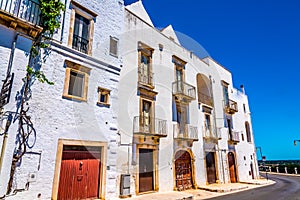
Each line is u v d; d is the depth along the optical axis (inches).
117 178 362.6
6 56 251.3
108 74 384.2
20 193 241.3
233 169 731.4
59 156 287.3
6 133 233.3
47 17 305.6
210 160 636.1
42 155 270.1
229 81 868.6
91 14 387.9
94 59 365.7
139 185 405.4
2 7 266.1
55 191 273.9
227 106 762.8
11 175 236.4
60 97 306.2
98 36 388.5
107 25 411.8
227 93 820.6
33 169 258.1
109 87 378.9
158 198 367.2
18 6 281.0
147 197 374.0
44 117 281.3
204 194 462.3
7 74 246.8
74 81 335.9
